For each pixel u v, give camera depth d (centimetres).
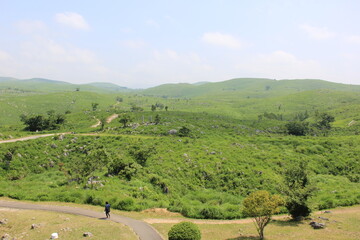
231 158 5147
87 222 2208
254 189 4056
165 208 2923
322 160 5478
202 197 3606
